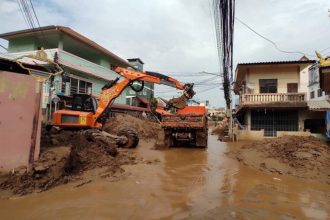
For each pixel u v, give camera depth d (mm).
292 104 20484
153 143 17688
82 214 4934
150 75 14336
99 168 8234
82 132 12125
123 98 31188
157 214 4992
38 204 5395
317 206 5672
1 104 6242
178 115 14914
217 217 4895
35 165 6559
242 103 21516
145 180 7520
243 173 8883
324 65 8727
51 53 19500
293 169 9039
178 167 9602
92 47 24297
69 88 20312
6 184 5922
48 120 16141
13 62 6750
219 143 19156
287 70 22219
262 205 5648
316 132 21203
